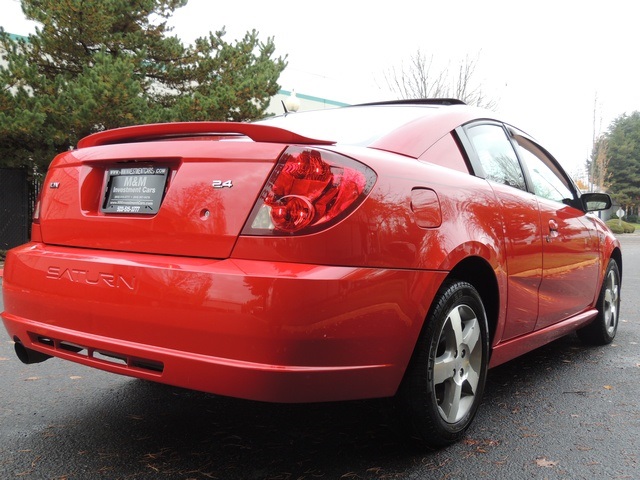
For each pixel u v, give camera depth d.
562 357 4.35
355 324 2.07
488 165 3.12
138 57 12.75
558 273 3.55
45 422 2.89
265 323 1.96
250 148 2.19
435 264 2.35
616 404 3.25
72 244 2.55
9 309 2.70
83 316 2.33
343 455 2.51
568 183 4.25
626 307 6.93
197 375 2.06
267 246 2.06
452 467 2.40
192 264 2.13
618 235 41.81
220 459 2.47
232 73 14.14
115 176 2.52
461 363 2.62
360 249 2.11
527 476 2.33
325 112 3.33
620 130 90.56
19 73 11.13
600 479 2.31
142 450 2.56
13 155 11.98
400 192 2.29
